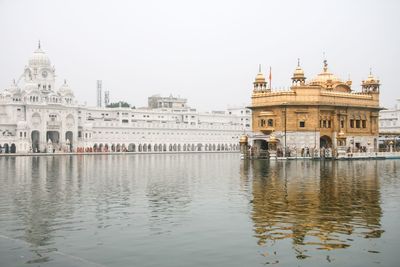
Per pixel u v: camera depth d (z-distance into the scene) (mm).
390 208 26266
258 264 16094
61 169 62188
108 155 130625
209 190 35438
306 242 18797
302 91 88750
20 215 24812
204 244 18641
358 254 17125
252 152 87438
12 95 145500
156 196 32156
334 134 92375
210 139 180250
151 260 16594
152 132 165000
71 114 150375
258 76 95688
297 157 84125
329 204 27766
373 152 89750
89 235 20219
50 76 160375
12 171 57781
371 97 101000
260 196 31484
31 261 16438
